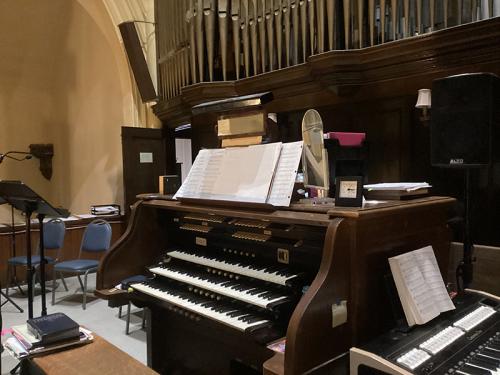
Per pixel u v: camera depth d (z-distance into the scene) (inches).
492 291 85.9
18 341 77.3
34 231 193.0
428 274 66.3
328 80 106.4
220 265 78.0
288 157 72.5
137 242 96.9
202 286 75.7
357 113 118.2
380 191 71.6
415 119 106.2
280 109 136.9
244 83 135.4
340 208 61.3
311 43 114.8
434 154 76.0
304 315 53.2
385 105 112.0
